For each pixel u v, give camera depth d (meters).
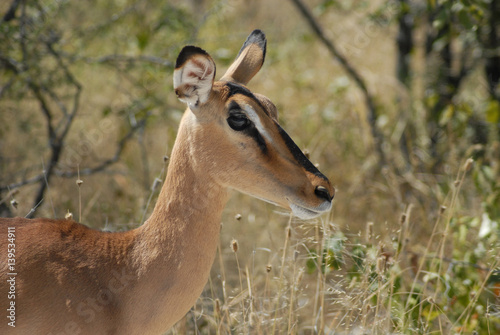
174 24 13.89
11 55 12.33
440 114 15.08
